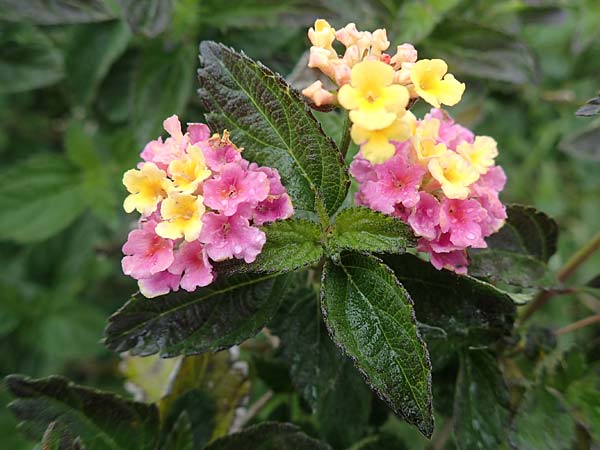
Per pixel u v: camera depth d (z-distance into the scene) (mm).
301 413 196
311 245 136
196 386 180
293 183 141
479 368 165
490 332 159
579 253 195
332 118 171
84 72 249
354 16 228
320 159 139
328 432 174
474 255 163
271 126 139
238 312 145
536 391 169
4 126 323
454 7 261
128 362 191
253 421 206
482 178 150
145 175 131
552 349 175
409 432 261
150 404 157
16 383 142
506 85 282
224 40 235
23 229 268
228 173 128
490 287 143
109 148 278
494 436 161
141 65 230
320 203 138
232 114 140
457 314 149
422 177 138
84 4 219
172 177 131
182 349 142
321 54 134
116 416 153
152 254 130
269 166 141
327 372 160
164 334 142
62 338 295
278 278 148
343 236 136
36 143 330
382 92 126
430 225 135
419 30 232
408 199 134
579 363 170
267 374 188
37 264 299
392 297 128
